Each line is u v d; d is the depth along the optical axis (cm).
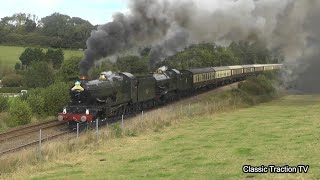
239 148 1633
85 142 1861
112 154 1670
